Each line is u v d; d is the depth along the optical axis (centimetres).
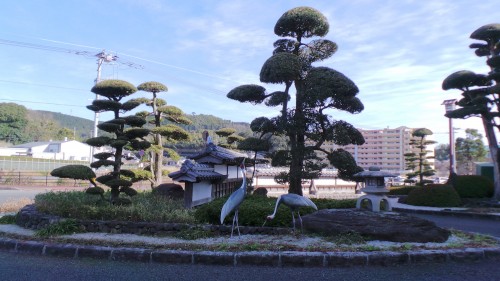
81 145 6738
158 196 1129
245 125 5072
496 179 1617
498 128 1602
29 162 4241
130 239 705
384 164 4750
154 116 1773
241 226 767
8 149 6153
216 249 617
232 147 2072
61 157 6278
